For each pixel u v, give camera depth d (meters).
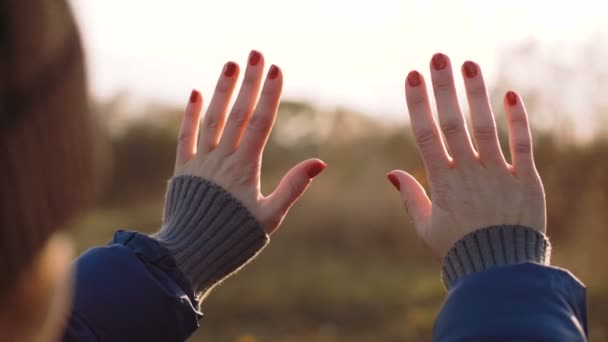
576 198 5.27
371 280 5.07
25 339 0.47
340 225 6.09
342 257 5.76
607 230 4.96
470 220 0.88
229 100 1.06
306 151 8.90
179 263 0.98
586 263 4.63
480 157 0.90
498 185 0.89
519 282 0.76
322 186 6.66
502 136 3.60
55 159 0.43
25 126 0.41
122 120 9.68
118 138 9.41
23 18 0.41
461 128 0.90
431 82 0.92
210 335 4.20
